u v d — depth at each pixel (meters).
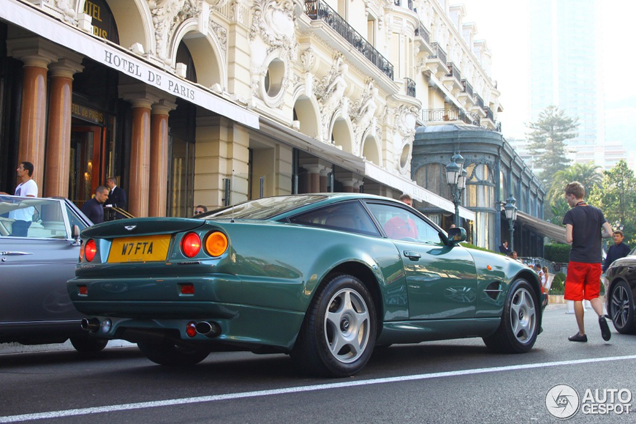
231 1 14.82
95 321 4.34
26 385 4.11
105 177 11.85
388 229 5.02
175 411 3.30
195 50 14.30
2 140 9.85
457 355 5.79
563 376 4.52
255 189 17.48
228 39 14.80
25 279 5.33
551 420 3.27
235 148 14.78
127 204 12.15
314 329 4.14
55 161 10.19
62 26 7.46
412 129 28.89
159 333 4.11
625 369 4.86
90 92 11.52
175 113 13.99
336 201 4.76
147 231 4.04
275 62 16.98
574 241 6.96
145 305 3.91
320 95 19.92
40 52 9.72
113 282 4.05
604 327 6.83
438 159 30.30
